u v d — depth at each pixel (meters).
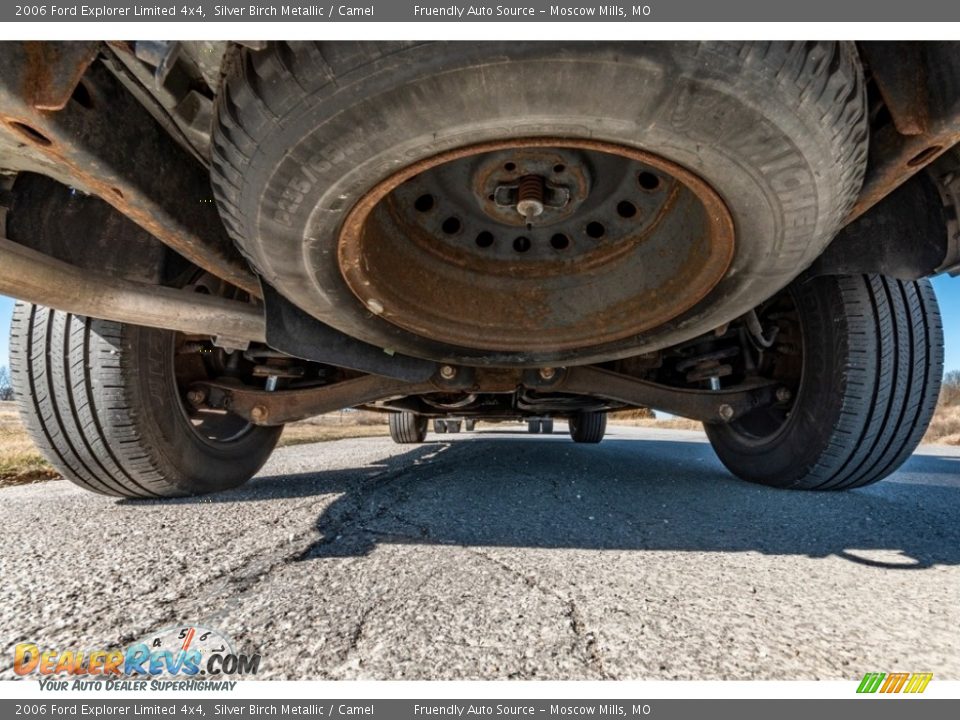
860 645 0.95
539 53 0.88
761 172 1.10
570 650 0.93
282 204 1.18
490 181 1.52
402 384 2.44
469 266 1.91
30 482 3.21
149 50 0.89
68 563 1.36
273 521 1.82
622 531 1.70
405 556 1.43
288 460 3.98
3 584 1.22
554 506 2.06
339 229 1.32
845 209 1.27
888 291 2.10
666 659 0.90
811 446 2.21
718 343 2.62
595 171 1.55
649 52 0.87
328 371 2.74
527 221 1.49
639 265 1.81
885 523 1.81
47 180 1.51
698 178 1.17
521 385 2.40
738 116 0.98
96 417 2.00
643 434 9.86
